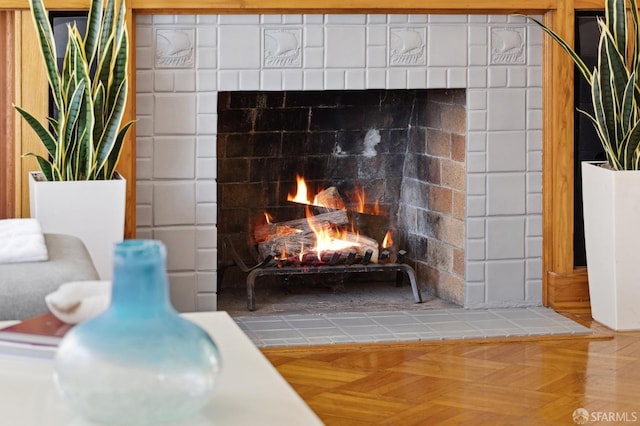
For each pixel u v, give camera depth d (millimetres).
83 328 1694
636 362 3822
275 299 4707
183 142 4238
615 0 4266
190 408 1681
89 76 4102
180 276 4297
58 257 2701
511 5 4348
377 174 5000
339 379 3615
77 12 4141
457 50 4391
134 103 4164
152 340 1664
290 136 4859
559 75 4434
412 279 4660
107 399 1644
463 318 4379
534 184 4527
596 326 4281
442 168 4676
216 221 4746
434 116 4723
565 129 4465
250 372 1957
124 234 4172
